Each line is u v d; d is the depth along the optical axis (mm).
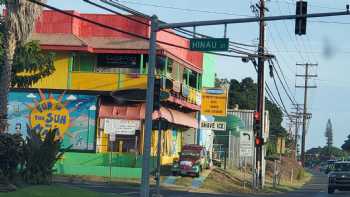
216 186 39312
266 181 51938
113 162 40750
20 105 42125
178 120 44938
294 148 109875
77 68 42781
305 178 74938
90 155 41062
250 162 58188
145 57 42281
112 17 42781
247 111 64625
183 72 49531
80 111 41625
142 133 41062
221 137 60125
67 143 41500
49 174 22328
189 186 38188
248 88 102438
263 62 39688
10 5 30828
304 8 21453
